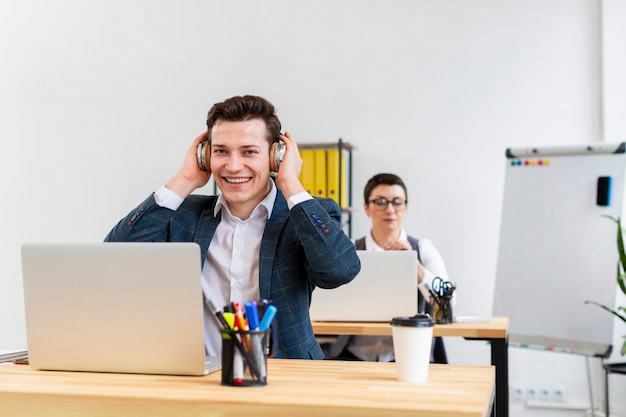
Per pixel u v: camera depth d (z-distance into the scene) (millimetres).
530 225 4383
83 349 1561
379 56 4840
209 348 1950
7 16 5164
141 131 5035
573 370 4465
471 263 4664
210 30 5031
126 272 1521
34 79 5109
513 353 4559
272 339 1450
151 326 1518
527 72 4637
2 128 5094
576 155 4301
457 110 4727
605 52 4449
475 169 4688
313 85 4914
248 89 4984
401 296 2928
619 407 4344
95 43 5098
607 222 4180
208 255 1984
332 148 4625
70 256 1552
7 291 5031
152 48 5062
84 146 5055
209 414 1252
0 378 1496
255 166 1867
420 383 1416
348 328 2896
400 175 4785
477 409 1161
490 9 4703
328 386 1377
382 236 3783
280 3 4965
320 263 1806
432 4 4785
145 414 1282
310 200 1834
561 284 4266
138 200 5008
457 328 2818
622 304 4320
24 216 5062
